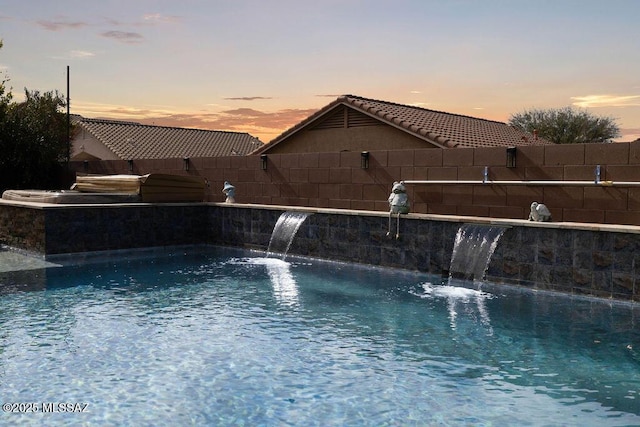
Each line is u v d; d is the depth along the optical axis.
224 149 35.75
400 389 4.81
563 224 8.34
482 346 5.95
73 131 31.05
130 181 13.05
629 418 4.26
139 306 7.62
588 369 5.28
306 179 14.26
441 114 23.05
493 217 11.21
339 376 5.11
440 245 9.75
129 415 4.32
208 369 5.27
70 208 11.56
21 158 20.89
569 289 8.29
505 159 11.05
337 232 11.28
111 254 12.11
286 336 6.27
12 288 8.77
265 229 12.69
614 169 9.74
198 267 10.76
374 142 18.36
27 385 4.88
